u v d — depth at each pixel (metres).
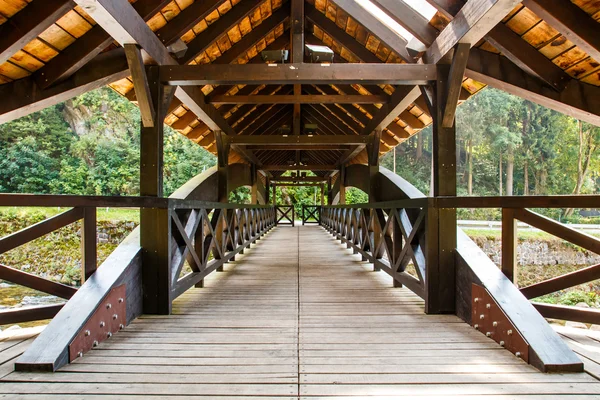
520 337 1.81
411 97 4.05
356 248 5.50
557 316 2.24
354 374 1.63
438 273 2.64
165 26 3.09
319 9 4.39
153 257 2.63
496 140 27.23
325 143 6.12
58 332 1.81
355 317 2.55
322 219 13.90
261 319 2.50
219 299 3.06
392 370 1.68
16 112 2.89
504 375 1.62
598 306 9.95
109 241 13.33
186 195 4.53
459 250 2.62
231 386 1.51
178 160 23.94
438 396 1.43
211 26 3.69
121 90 4.09
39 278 2.21
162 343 2.04
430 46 3.13
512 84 2.98
